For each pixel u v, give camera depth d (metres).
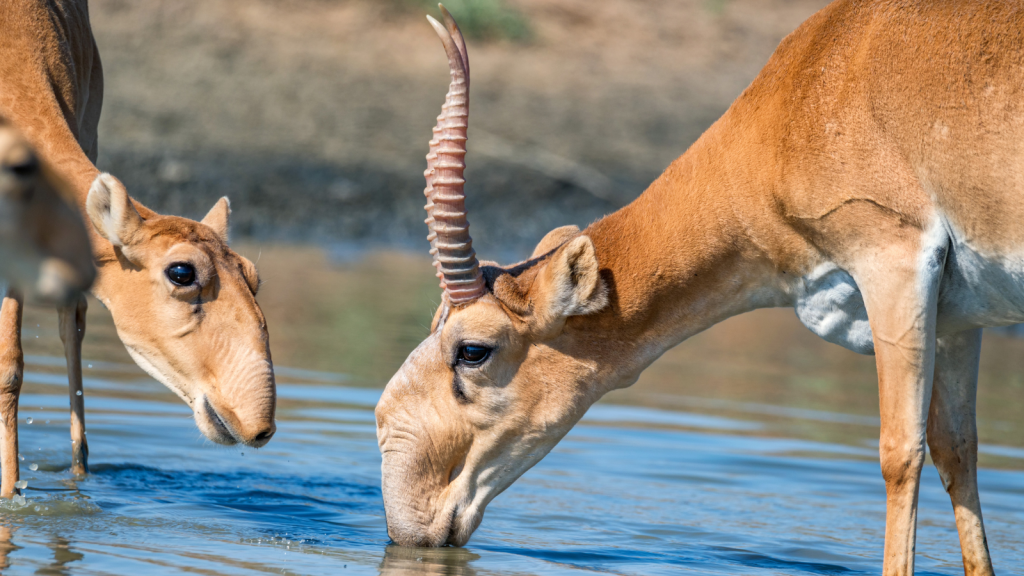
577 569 16.23
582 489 21.64
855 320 16.42
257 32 73.12
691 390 32.91
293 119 66.00
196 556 15.30
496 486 17.23
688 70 81.81
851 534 19.28
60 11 19.95
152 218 17.39
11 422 18.00
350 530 17.83
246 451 22.66
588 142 68.62
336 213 58.06
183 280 16.86
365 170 61.97
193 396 17.09
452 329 16.50
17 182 6.87
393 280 47.12
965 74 14.80
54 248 7.00
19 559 14.44
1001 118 14.58
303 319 38.09
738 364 38.25
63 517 17.06
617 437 26.36
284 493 19.86
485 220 58.69
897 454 15.31
